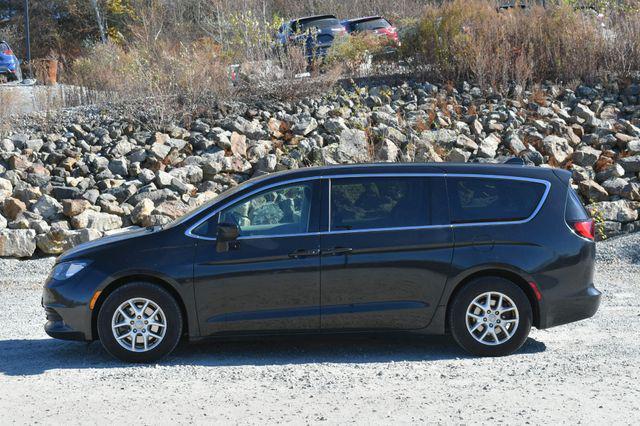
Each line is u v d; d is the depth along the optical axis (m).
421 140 15.76
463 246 7.08
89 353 7.46
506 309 7.08
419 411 5.55
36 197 13.71
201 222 7.16
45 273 11.59
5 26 46.22
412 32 19.41
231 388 6.20
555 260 7.12
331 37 21.16
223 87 17.66
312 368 6.77
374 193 7.21
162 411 5.65
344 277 7.04
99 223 13.06
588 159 15.43
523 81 18.11
